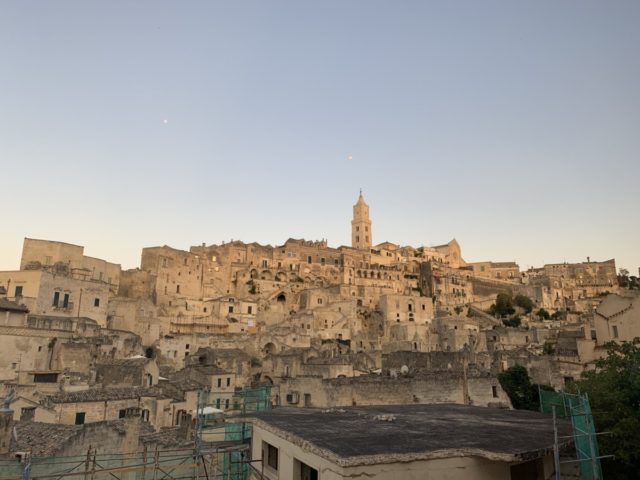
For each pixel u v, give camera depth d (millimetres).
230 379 79375
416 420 25281
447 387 48969
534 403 58875
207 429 38000
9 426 31500
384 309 166750
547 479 20109
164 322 128625
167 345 112250
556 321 166000
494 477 17797
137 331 116625
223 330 139625
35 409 46250
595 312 82375
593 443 19938
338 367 72438
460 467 17469
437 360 68250
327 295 173125
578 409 22219
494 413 29594
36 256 118625
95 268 131875
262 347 121062
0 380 59000
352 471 16031
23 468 30359
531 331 132875
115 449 38656
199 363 95875
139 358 70000
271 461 24500
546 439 19766
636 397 29203
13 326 67625
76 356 70250
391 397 48469
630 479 26938
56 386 56719
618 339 77125
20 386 53281
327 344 132250
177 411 58938
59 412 47031
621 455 26188
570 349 87875
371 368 83500
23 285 92812
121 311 114188
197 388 64125
